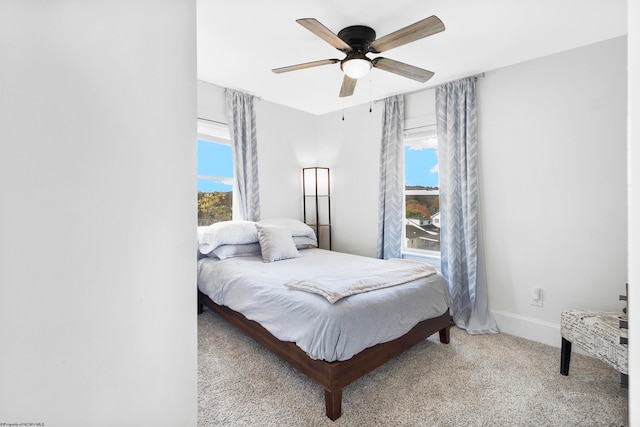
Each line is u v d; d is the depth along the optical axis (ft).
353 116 13.38
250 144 11.96
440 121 10.43
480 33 7.47
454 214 10.09
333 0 6.22
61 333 1.74
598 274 7.95
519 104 9.05
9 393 1.55
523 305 9.15
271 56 8.72
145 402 2.18
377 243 12.56
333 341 5.72
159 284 2.27
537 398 6.23
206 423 5.51
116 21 2.02
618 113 7.63
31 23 1.63
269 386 6.61
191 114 2.52
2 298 1.53
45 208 1.68
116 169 2.01
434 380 6.86
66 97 1.76
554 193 8.54
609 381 6.81
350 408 5.95
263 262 9.89
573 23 7.04
